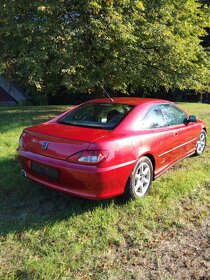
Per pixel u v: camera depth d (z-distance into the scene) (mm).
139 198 4246
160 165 4793
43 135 4117
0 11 8406
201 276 2918
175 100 22859
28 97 23000
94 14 8531
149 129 4543
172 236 3549
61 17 8656
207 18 11547
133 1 8781
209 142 7641
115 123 4273
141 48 9812
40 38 8141
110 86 11867
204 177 5195
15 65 9555
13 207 4113
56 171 3863
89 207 4082
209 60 11648
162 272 2957
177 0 10336
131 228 3666
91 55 9492
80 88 9664
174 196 4438
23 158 4281
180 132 5332
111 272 2938
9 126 8742
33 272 2916
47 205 4152
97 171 3629
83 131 4090
